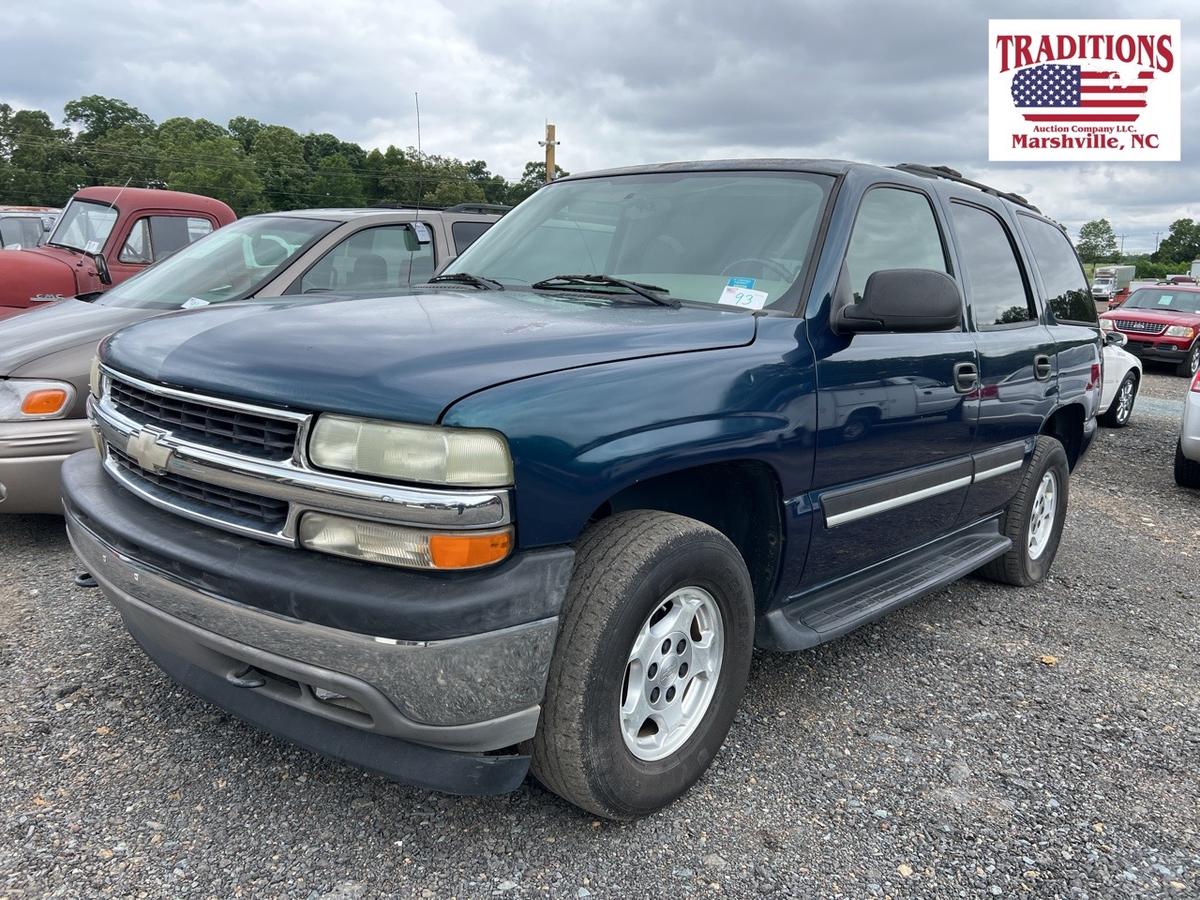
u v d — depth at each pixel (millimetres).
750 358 2621
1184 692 3607
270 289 5348
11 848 2270
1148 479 8133
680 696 2586
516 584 2043
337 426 2045
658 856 2383
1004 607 4500
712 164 3557
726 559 2549
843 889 2301
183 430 2346
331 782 2611
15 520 4961
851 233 3125
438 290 3230
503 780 2178
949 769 2902
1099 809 2727
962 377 3566
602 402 2201
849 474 3025
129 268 7574
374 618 1957
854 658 3754
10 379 4266
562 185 3914
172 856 2273
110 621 3646
